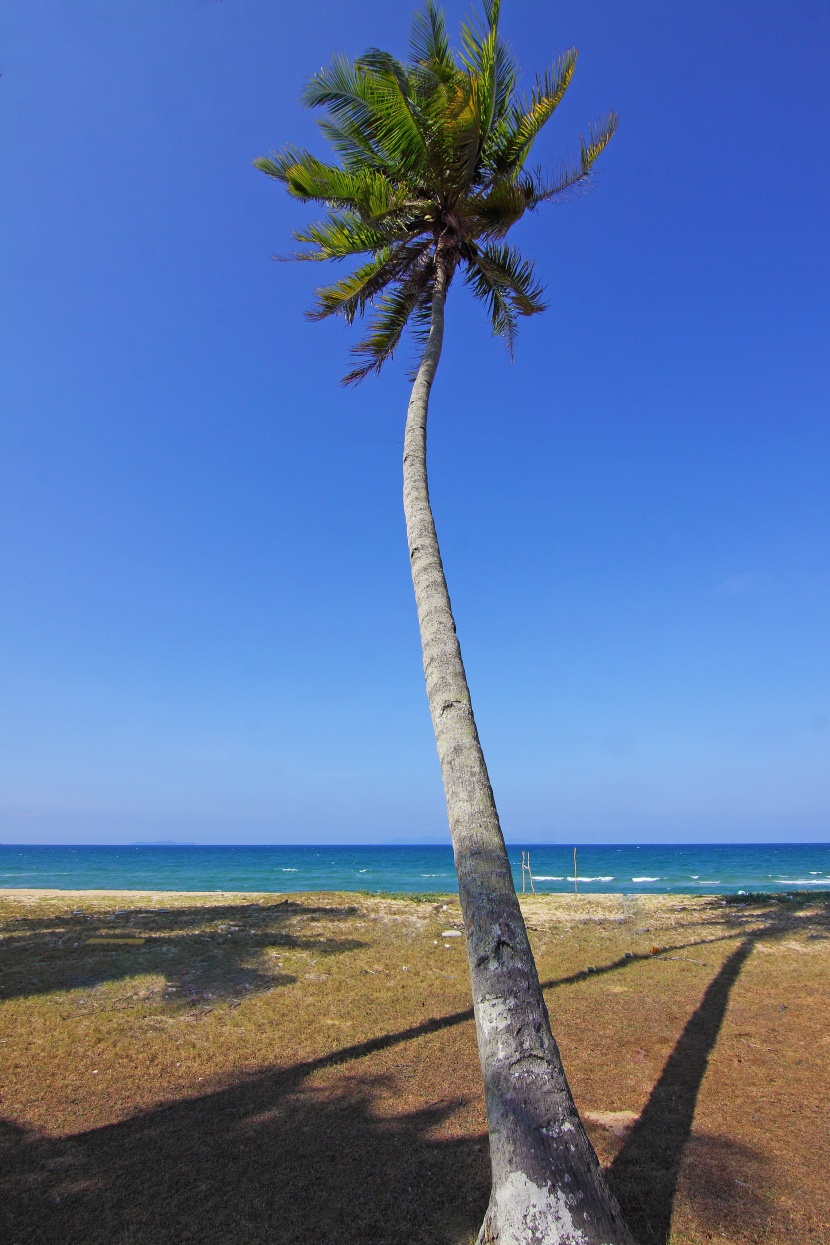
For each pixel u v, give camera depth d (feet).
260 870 207.62
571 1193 10.57
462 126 26.37
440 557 20.34
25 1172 14.97
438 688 17.16
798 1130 16.51
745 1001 27.02
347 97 27.61
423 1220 13.05
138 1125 17.20
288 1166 15.15
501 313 37.52
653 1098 18.44
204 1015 25.61
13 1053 21.70
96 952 33.94
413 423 24.43
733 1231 12.64
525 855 74.59
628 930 41.75
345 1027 24.67
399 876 173.37
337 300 33.63
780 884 140.46
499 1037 12.24
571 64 29.50
